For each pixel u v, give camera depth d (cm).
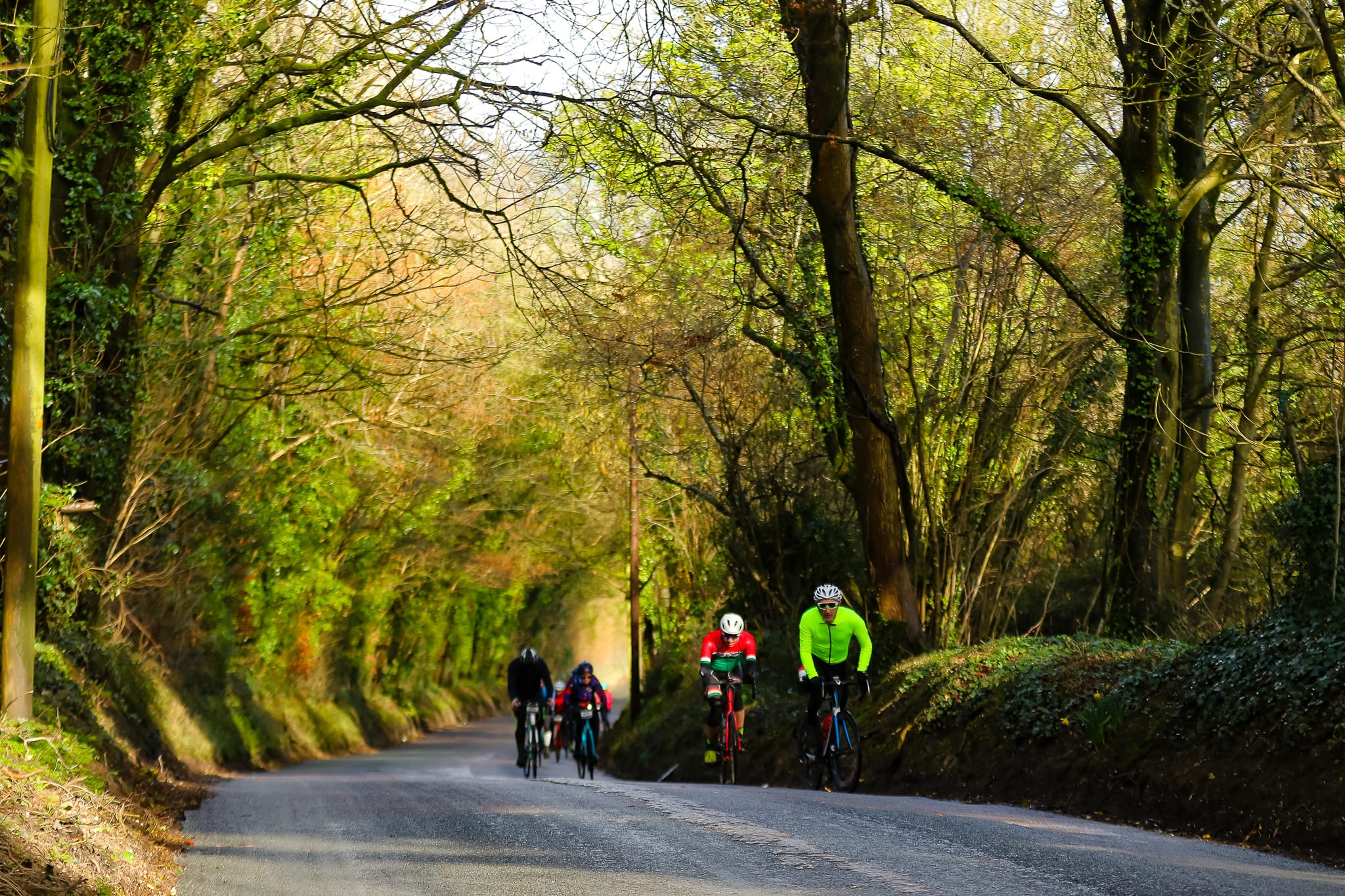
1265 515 5291
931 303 5431
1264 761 2442
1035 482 5400
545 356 7419
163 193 4812
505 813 2700
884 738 4066
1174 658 3012
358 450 8038
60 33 2588
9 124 3575
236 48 4325
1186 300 5025
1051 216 5209
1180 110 4912
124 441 4425
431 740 12462
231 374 6031
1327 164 4341
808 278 5262
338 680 11219
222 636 7450
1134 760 2809
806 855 2020
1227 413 5972
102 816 2108
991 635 5278
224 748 6488
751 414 6184
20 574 2544
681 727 7038
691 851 2086
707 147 4916
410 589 12169
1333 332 4675
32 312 2545
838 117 4628
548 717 7631
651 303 5991
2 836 1686
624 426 8450
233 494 6372
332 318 5931
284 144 5216
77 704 3712
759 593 6425
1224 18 4553
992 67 5209
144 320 4894
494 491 11156
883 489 4678
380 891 1800
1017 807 2981
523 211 5447
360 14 4581
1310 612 2647
